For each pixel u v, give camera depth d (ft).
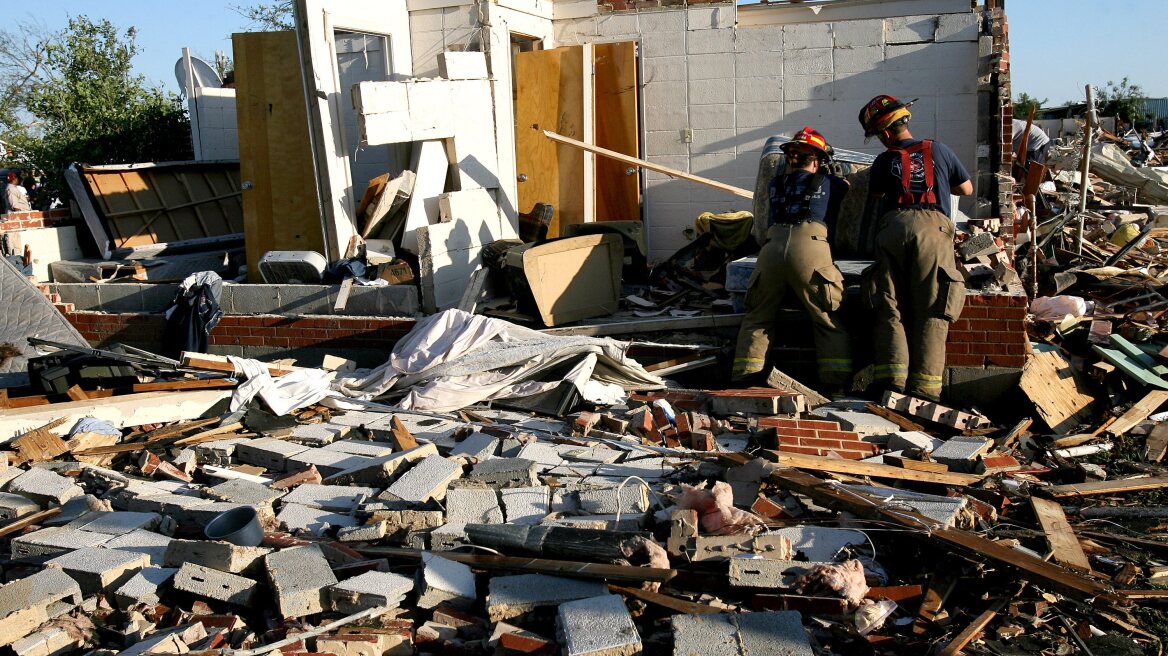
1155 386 21.30
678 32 33.99
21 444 18.95
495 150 31.14
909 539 14.16
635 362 23.12
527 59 33.88
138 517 15.75
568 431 19.90
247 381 22.18
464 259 27.99
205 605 13.03
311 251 28.68
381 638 11.75
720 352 23.73
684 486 14.93
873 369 21.36
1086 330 24.13
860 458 17.94
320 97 27.43
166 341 27.17
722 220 28.81
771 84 33.42
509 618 12.35
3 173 52.70
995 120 31.32
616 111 34.35
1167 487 17.29
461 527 14.46
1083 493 16.78
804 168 21.77
